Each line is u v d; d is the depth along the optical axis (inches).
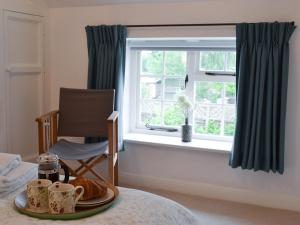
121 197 56.3
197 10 115.6
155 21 121.7
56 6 135.8
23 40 127.7
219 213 107.7
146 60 134.8
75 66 137.0
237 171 116.6
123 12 126.0
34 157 137.8
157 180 127.5
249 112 107.8
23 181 61.9
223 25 112.6
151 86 135.7
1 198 56.3
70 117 122.0
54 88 141.7
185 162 123.0
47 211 49.7
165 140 126.8
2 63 119.3
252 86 107.1
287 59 103.2
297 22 104.7
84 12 132.3
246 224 100.5
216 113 128.1
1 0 116.7
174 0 117.0
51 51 140.2
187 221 56.1
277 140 107.1
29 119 133.9
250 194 115.6
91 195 52.8
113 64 124.8
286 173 110.8
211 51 124.6
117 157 118.4
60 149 111.1
